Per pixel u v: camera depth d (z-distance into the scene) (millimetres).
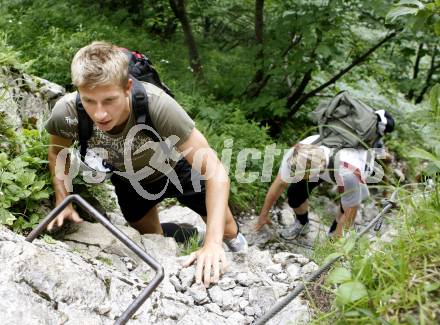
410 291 1424
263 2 6852
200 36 8656
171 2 7000
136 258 2596
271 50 6613
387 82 8000
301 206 4559
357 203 3871
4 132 2973
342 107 4047
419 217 1738
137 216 3400
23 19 6711
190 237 3428
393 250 1607
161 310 1957
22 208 2689
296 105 7043
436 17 2129
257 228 4531
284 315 2035
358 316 1460
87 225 2766
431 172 1841
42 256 1735
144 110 2330
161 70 6449
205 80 7156
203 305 2283
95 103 2227
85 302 1744
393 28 6035
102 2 8523
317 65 6824
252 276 2529
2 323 1457
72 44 5938
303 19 6027
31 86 3668
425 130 6984
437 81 7863
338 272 1487
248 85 7094
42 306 1602
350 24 6270
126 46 7074
